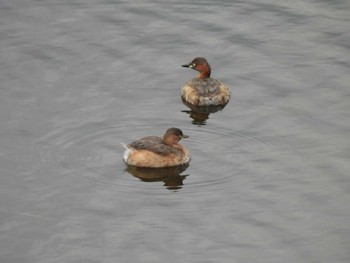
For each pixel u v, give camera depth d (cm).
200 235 1878
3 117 2339
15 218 1931
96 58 2653
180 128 2342
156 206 1983
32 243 1848
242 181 2080
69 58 2644
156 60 2667
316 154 2189
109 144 2241
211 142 2270
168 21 2867
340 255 1808
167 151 2138
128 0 2992
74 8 2927
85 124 2322
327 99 2452
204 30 2828
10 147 2208
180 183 2078
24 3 2944
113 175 2106
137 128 2327
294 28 2831
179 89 2545
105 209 1969
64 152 2194
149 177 2105
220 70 2633
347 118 2352
